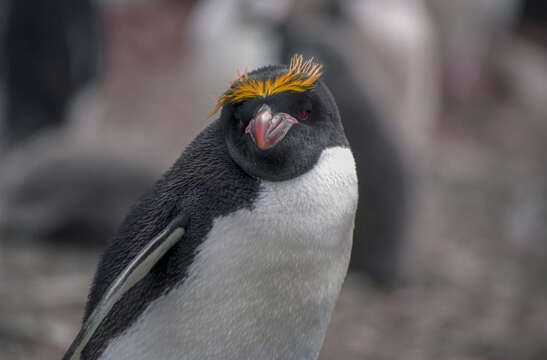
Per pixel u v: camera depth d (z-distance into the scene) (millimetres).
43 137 16422
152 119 20500
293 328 5082
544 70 25922
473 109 23766
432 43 22375
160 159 12672
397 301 11242
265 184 4840
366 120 11562
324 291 5051
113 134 15602
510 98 24516
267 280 4871
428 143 18984
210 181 4902
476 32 24328
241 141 4785
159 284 4941
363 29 15188
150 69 24734
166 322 4969
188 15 28359
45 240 11969
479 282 12234
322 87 5004
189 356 5027
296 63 5066
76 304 9680
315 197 4832
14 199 12117
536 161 19672
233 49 14586
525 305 11344
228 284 4852
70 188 11984
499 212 15773
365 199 11641
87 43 17391
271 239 4793
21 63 16625
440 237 14148
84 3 17172
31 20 16500
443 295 11539
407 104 16109
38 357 8227
